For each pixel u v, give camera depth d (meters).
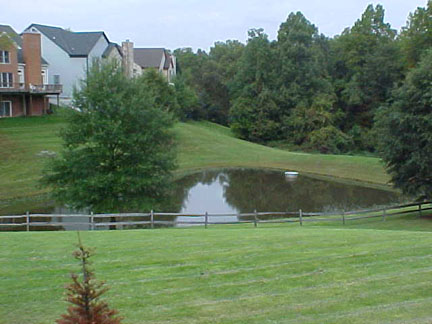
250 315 8.84
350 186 38.88
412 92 23.28
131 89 24.81
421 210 24.84
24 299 9.66
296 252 13.21
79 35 60.47
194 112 82.62
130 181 23.55
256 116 71.06
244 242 14.65
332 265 11.88
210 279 10.89
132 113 23.72
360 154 64.81
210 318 8.71
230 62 90.19
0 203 29.58
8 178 34.19
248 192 35.62
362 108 70.44
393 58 66.62
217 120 87.81
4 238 15.60
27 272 11.41
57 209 28.66
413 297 9.61
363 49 69.94
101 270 11.59
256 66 72.88
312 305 9.28
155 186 24.36
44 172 24.11
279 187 38.06
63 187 24.08
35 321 8.59
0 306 9.30
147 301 9.56
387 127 24.17
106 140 23.44
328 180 42.03
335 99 70.38
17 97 50.03
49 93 50.84
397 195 34.62
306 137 68.06
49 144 42.19
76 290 5.39
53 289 10.23
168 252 13.30
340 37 76.62
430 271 11.23
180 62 94.69
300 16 73.06
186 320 8.63
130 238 15.55
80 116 24.08
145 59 79.62
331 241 14.69
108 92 24.11
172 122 25.41
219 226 22.27
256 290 10.16
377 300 9.48
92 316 5.32
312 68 70.38
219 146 56.88
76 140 23.91
